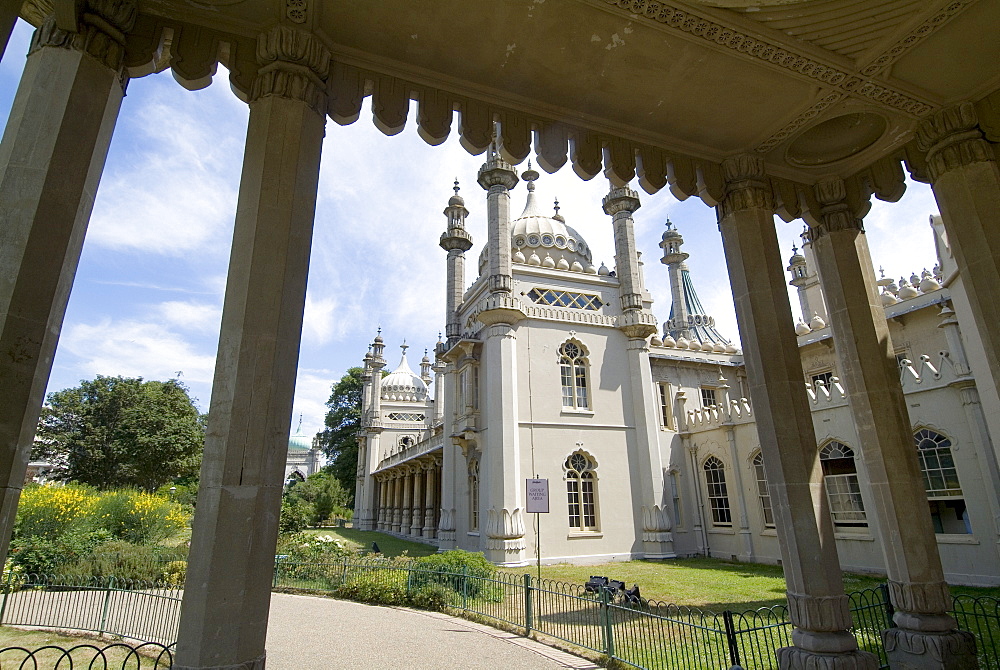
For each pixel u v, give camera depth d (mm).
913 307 19000
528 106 6301
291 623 10945
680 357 24953
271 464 4227
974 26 5316
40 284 3795
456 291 27094
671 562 19734
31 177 3891
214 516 3945
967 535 13836
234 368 4238
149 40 4832
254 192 4668
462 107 6109
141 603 12188
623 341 23641
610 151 6793
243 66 5117
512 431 20250
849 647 5750
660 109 6445
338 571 14742
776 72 5863
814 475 6344
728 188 7355
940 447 14633
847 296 7574
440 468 32656
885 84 6086
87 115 4254
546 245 24562
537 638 9570
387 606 12781
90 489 21312
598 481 21188
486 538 19625
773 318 6746
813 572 5996
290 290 4574
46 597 13273
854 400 7398
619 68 5789
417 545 29016
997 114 6375
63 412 37375
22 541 15320
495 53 5566
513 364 21094
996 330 5852
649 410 22594
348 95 5523
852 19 5215
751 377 6875
